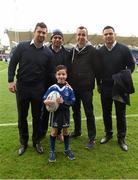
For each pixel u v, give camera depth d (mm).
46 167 4473
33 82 4840
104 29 5207
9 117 7414
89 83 5230
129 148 5250
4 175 4207
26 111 5000
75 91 5352
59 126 4711
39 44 4793
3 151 5055
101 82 5406
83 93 5270
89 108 5273
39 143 5125
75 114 5738
